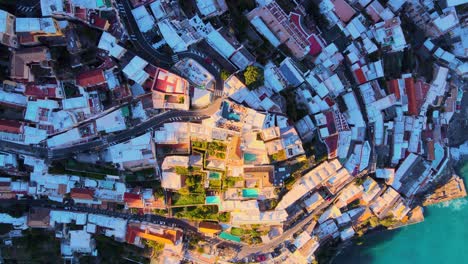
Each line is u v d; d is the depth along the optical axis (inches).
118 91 3577.8
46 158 3757.4
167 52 3654.0
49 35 3373.5
